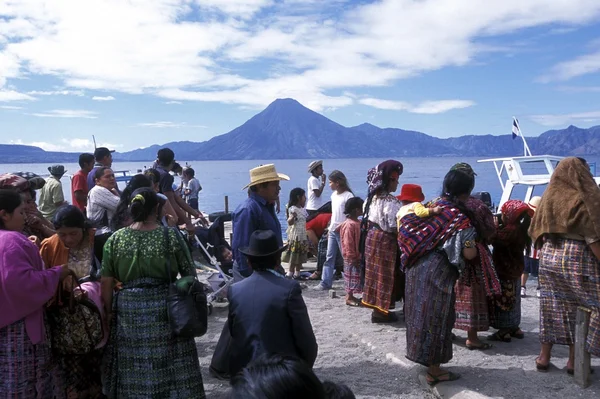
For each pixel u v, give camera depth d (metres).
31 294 3.52
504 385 4.84
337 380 5.19
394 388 5.01
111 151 8.42
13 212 3.72
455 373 5.12
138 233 3.88
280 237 5.21
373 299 6.93
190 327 3.65
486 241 5.39
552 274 4.88
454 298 4.82
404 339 6.31
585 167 4.63
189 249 4.02
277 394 1.59
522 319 7.11
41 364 3.68
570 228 4.58
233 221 5.11
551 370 5.18
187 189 17.06
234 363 3.67
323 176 11.91
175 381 3.80
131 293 3.79
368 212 6.96
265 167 5.11
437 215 4.81
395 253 6.79
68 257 4.36
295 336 3.64
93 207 6.36
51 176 8.80
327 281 9.20
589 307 4.68
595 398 4.58
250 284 3.75
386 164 6.75
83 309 3.93
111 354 3.92
